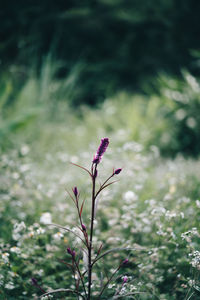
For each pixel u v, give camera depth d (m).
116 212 2.97
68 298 2.25
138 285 2.21
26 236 2.54
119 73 12.38
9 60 10.67
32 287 2.36
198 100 7.25
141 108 8.59
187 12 11.85
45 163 4.79
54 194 3.61
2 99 6.83
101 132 7.09
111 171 4.10
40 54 11.76
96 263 2.43
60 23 11.91
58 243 2.68
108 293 2.23
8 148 5.64
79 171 4.42
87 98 11.67
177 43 12.18
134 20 11.88
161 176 4.00
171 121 7.23
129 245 2.54
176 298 2.33
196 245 2.35
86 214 3.36
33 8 11.77
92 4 12.38
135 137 6.82
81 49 12.60
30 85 8.12
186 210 2.87
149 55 12.41
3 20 11.59
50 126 7.29
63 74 11.97
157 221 2.64
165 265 2.48
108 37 12.56
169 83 8.10
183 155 6.52
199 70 11.67
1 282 2.14
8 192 3.59
